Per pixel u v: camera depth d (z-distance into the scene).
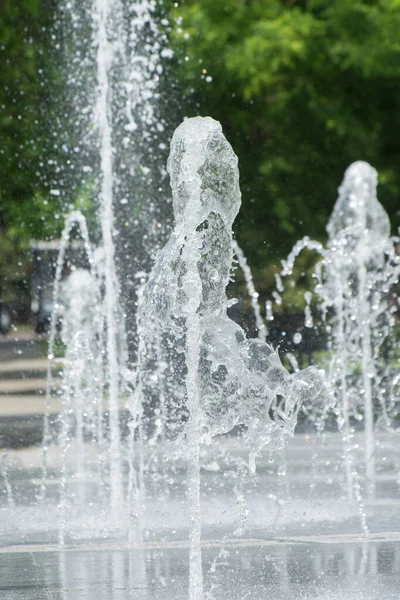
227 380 8.36
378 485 12.90
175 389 13.45
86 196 27.81
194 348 7.74
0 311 36.00
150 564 8.66
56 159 28.69
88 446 16.42
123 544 9.69
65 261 29.45
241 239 30.23
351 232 18.95
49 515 11.19
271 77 29.80
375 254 18.98
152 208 27.58
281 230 30.30
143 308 8.11
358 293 18.80
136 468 14.43
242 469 13.98
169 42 28.86
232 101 30.03
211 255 8.39
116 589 7.66
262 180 30.55
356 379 18.86
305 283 29.39
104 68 16.30
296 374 8.39
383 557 8.79
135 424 11.85
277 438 8.41
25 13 28.33
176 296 7.94
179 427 12.77
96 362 17.50
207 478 13.41
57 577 8.18
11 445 16.77
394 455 15.30
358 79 30.20
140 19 23.44
